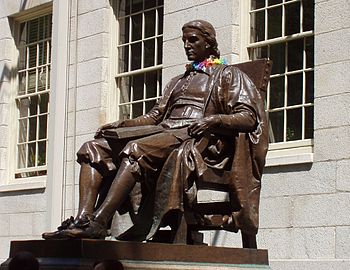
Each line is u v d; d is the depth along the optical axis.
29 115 20.38
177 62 16.47
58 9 19.12
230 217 10.63
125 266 9.49
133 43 17.92
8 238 19.80
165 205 10.10
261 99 10.82
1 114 20.58
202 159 10.25
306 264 13.77
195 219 10.51
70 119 18.59
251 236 10.73
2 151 20.42
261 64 11.30
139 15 17.94
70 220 9.66
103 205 9.80
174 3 16.62
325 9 14.16
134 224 10.20
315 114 14.09
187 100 11.10
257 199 10.62
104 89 18.14
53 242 9.53
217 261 10.21
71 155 18.44
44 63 20.22
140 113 17.59
